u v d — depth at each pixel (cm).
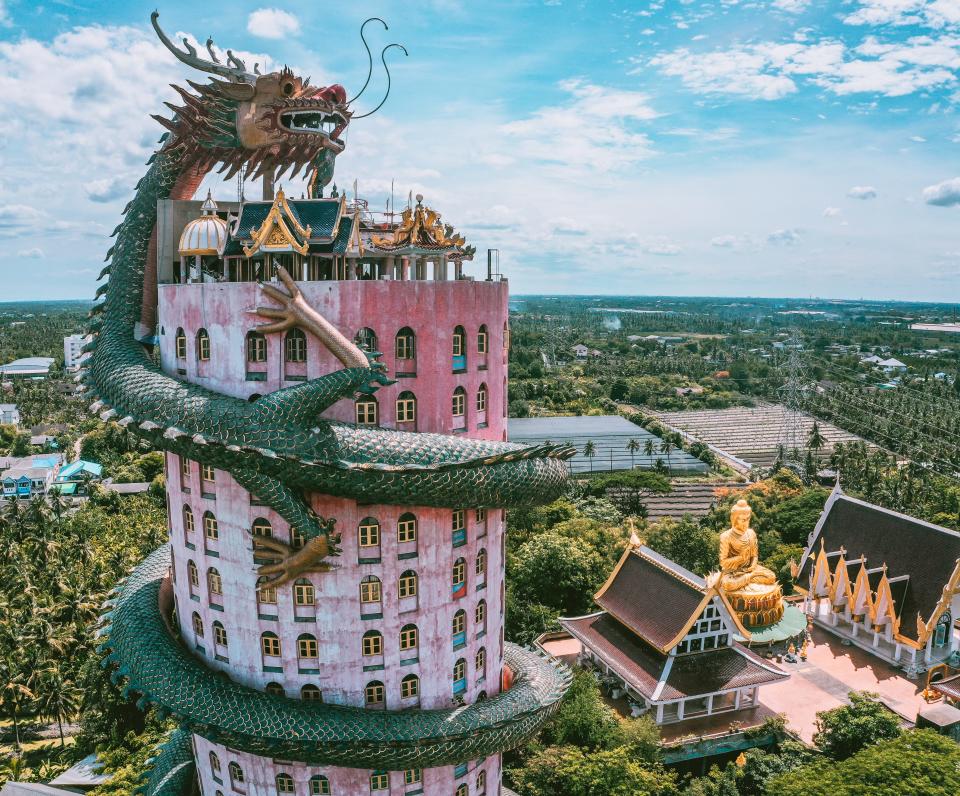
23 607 9794
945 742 5953
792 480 16500
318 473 4059
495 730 4694
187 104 4912
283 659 4584
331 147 5159
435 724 4541
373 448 4194
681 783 6988
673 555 11738
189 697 4428
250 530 4472
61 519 13962
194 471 4647
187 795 5616
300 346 4438
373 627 4578
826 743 6906
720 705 8062
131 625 4984
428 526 4600
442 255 5009
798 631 9256
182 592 4994
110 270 5306
